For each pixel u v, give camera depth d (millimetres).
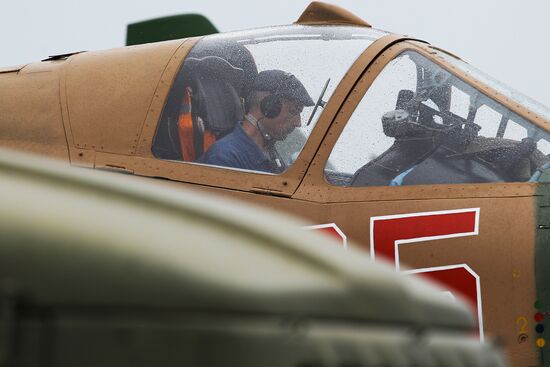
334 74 19719
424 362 5562
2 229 5215
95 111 20953
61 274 5086
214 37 21406
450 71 19797
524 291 16922
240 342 4887
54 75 22078
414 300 5738
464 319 6285
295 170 18969
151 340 4938
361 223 18016
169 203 5547
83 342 4977
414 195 18078
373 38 20453
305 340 5070
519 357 16828
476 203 17672
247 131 19672
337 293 5301
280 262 5316
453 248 17391
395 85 19500
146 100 20641
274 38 20812
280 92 19734
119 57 21828
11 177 5613
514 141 18703
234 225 5496
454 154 18594
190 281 4980
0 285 5043
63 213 5305
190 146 19938
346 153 18859
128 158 20172
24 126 21438
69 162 20484
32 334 4984
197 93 20344
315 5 21453
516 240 17141
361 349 5262
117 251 5105
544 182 17781
